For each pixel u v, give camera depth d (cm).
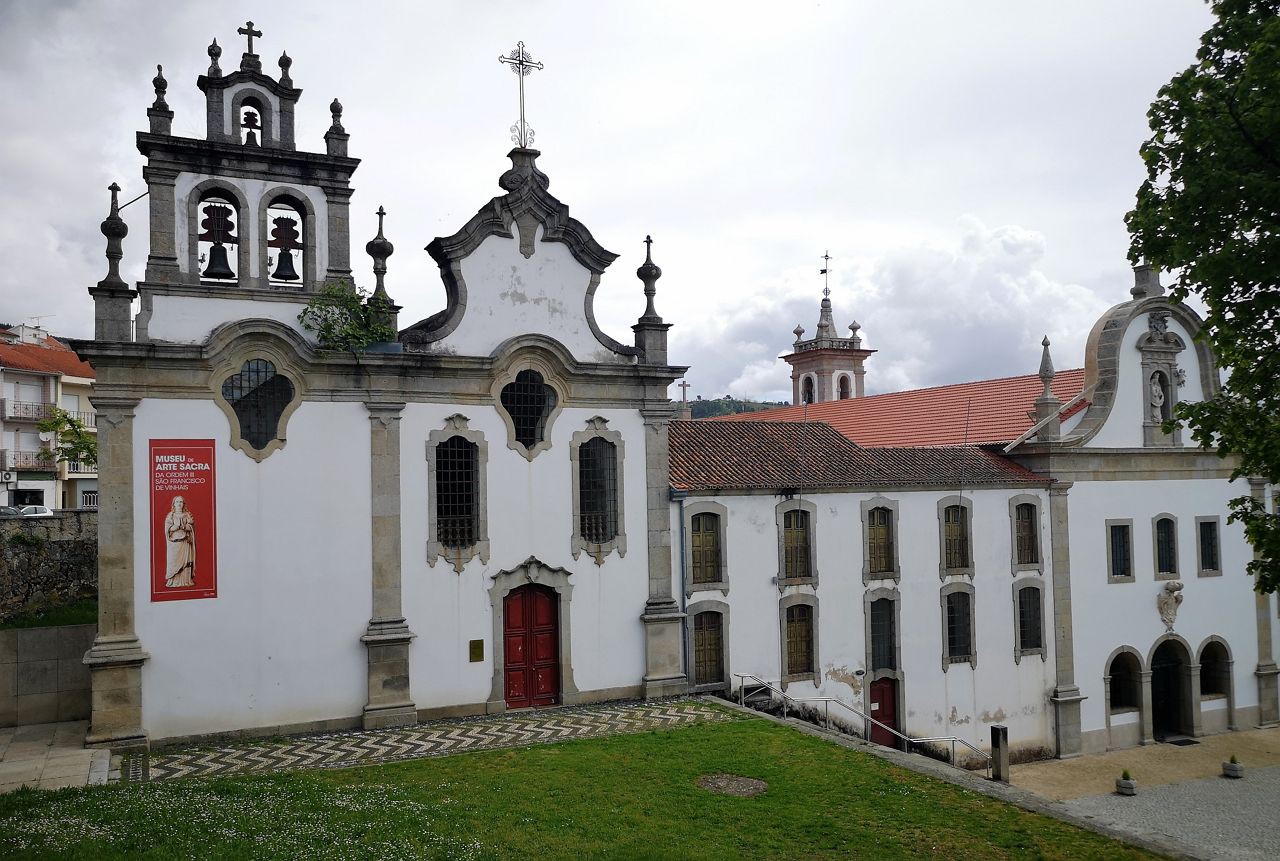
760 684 2712
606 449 2597
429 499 2366
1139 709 3319
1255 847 2316
